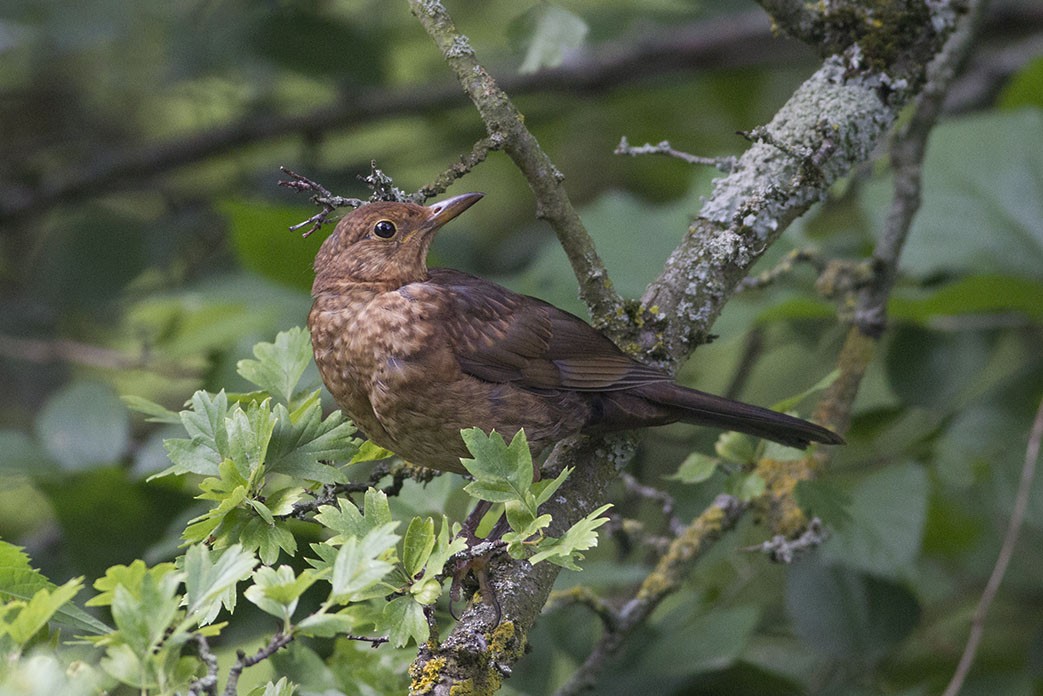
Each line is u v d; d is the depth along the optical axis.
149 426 12.78
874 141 6.91
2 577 5.00
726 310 9.70
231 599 4.80
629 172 14.81
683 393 6.70
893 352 9.82
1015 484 8.98
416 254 7.23
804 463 7.84
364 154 15.60
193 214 13.64
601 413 6.68
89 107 15.62
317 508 5.59
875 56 6.95
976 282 9.27
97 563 8.95
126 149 14.38
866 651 8.66
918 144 8.50
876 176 9.76
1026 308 9.45
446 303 6.80
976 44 13.73
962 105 13.43
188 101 15.30
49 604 4.19
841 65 6.97
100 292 13.08
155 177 14.44
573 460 6.71
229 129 13.69
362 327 6.80
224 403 5.59
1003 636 10.10
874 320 8.34
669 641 8.53
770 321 9.65
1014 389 9.31
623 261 10.17
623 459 6.79
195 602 4.30
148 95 15.02
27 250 15.30
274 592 4.26
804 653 9.73
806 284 10.24
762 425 6.84
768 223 6.69
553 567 5.85
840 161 6.80
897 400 9.72
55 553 10.48
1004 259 9.65
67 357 11.33
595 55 14.16
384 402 6.74
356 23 12.62
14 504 12.56
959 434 9.20
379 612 5.19
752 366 11.08
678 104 14.89
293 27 12.11
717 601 9.45
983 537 10.41
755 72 14.52
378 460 7.24
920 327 9.85
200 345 10.46
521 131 6.04
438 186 5.96
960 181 10.06
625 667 8.55
